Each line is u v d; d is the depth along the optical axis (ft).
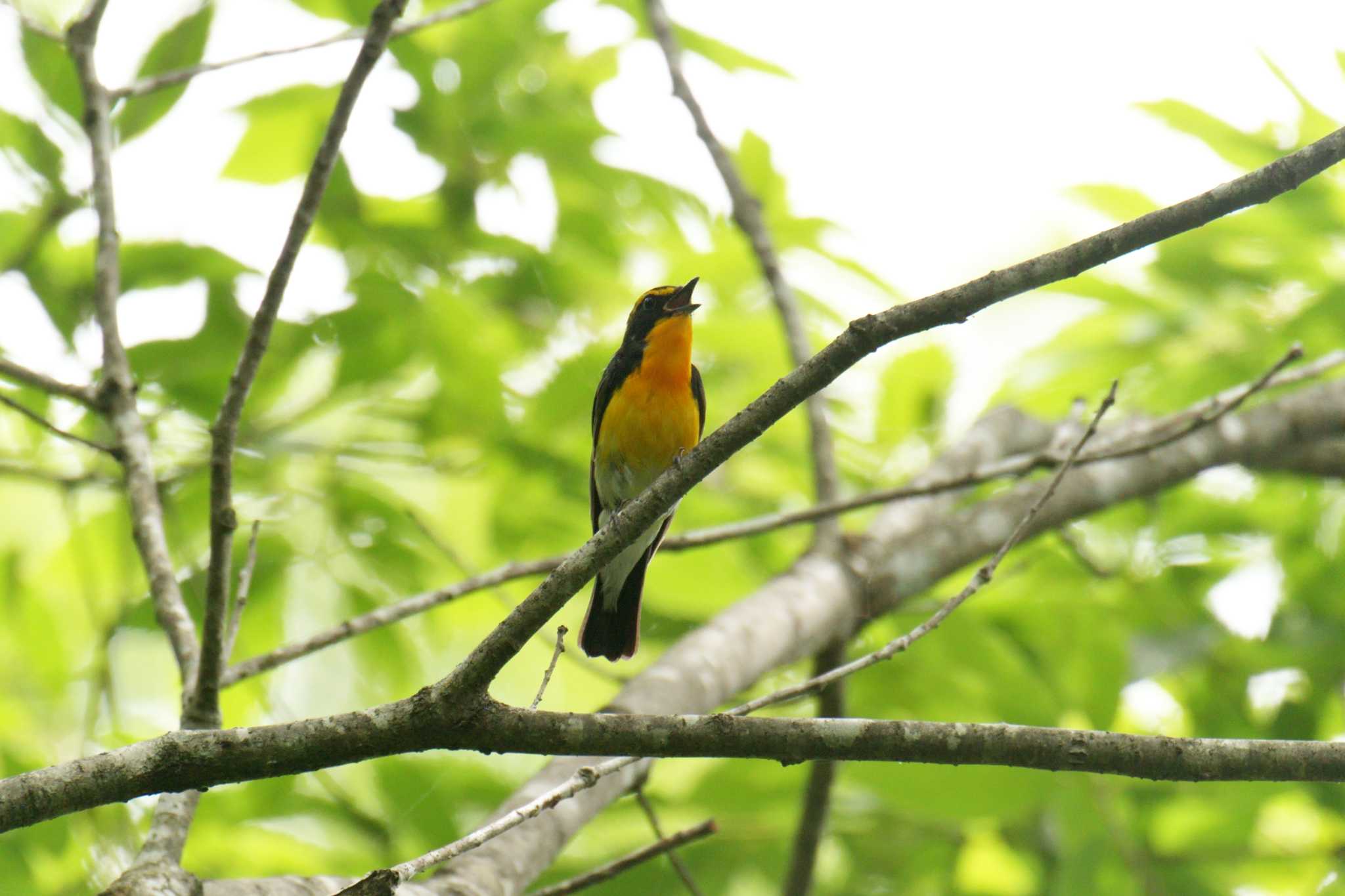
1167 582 39.86
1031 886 36.55
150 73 37.32
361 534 36.29
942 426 42.73
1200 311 39.99
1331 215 37.06
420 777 35.19
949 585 41.47
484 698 17.43
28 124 36.40
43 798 15.53
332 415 39.01
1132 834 33.73
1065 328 41.37
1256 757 17.94
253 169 39.47
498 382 35.73
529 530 38.40
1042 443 41.57
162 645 40.40
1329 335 39.34
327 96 39.22
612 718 17.70
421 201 41.22
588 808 25.52
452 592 27.50
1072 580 39.75
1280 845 35.76
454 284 39.01
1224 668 39.63
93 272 35.63
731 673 29.43
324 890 20.77
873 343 18.62
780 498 42.70
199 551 36.06
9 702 37.93
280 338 35.47
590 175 41.60
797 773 34.71
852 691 36.60
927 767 32.01
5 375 26.99
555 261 41.04
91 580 35.04
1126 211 39.37
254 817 34.12
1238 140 37.37
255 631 35.50
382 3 22.72
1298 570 41.06
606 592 31.58
